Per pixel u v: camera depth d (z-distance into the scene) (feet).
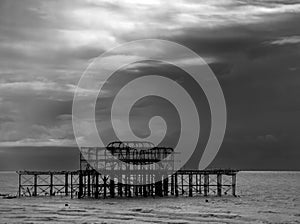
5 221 312.71
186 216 331.98
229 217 329.11
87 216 333.01
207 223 299.79
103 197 466.70
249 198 515.50
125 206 393.91
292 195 599.16
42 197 501.97
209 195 528.22
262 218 326.65
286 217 333.62
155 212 353.92
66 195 513.04
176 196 485.97
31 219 320.91
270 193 650.02
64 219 319.27
